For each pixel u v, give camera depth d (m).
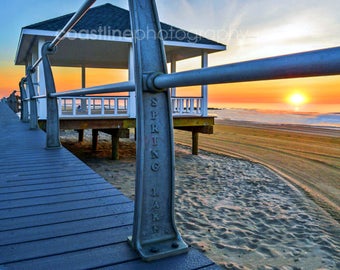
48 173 2.39
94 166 6.56
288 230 3.38
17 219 1.43
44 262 1.03
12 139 4.39
